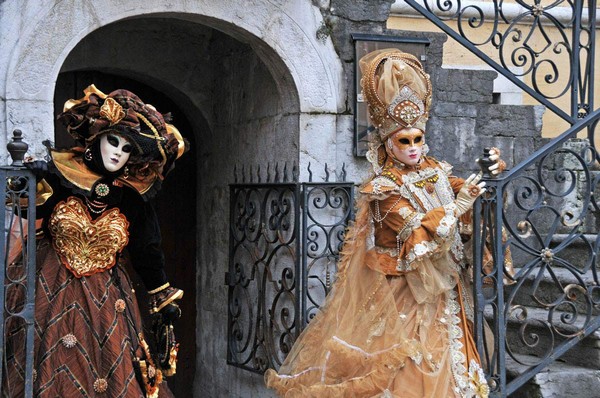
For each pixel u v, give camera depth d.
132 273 6.89
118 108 4.39
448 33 5.61
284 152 5.93
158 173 4.66
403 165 4.87
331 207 5.78
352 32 5.91
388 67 4.83
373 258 4.83
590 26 5.68
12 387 4.19
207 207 7.07
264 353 6.03
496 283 4.91
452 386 4.62
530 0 7.84
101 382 4.29
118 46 6.68
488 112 6.51
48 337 4.25
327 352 4.83
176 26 6.84
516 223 6.71
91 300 4.37
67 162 4.43
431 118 6.32
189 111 7.16
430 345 4.66
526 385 5.27
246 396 6.30
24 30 5.00
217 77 6.94
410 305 4.76
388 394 4.54
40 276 4.36
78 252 4.39
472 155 6.46
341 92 5.88
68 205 4.41
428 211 4.75
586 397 5.23
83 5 5.15
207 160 7.11
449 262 4.83
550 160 6.85
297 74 5.72
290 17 5.70
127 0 5.28
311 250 5.70
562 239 6.41
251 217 6.20
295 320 5.65
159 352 4.73
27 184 4.16
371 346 4.68
